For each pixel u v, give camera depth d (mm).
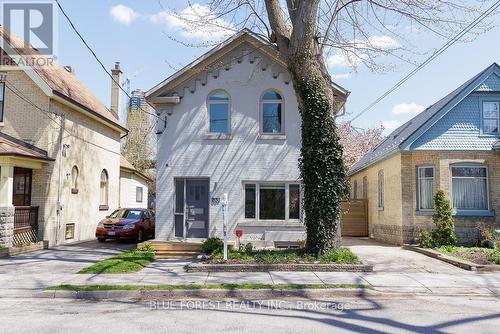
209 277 11117
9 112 17969
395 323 7254
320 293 9734
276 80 16688
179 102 16688
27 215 16938
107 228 19656
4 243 15602
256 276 11250
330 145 13375
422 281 10789
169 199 16516
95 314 7895
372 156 23844
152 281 10602
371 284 10359
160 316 7711
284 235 16047
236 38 16469
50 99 18031
